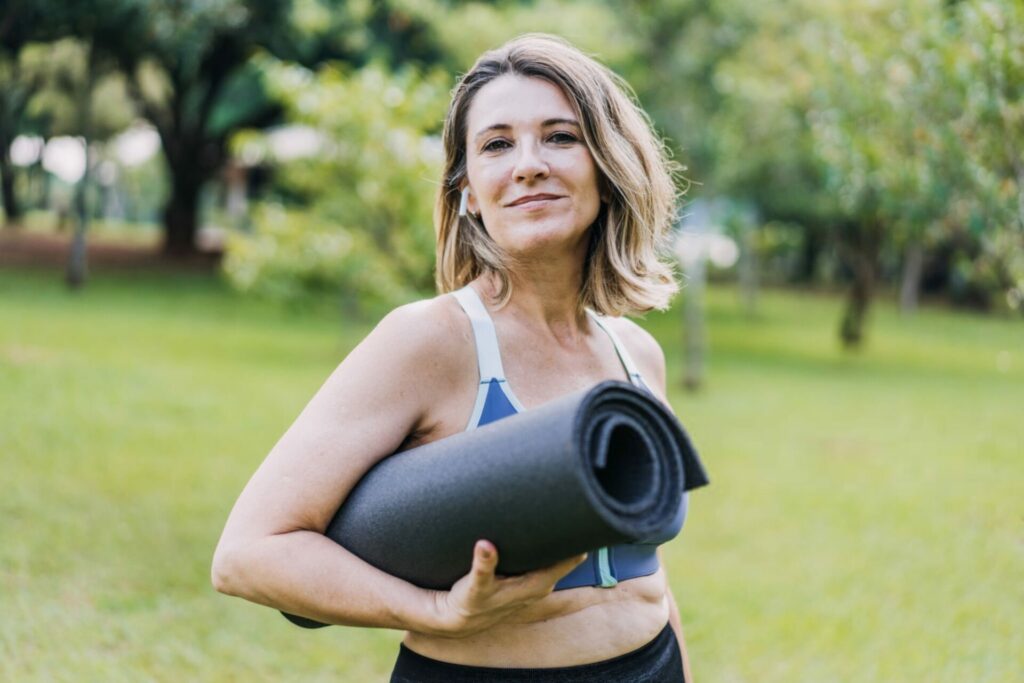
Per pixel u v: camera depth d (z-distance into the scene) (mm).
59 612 4723
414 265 11969
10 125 23578
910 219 7070
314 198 13008
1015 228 6059
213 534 6000
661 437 1346
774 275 39688
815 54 8031
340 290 12711
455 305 1661
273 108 23672
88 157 18391
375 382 1539
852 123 7188
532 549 1300
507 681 1610
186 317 16391
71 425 8141
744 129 14242
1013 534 7082
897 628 5289
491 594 1350
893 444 10328
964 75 5891
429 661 1657
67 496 6375
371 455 1510
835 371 16344
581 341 1841
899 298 34406
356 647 4789
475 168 1706
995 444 10469
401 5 15773
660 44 13680
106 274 21328
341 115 11352
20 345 11586
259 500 1481
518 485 1277
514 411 1626
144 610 4883
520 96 1678
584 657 1634
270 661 4520
